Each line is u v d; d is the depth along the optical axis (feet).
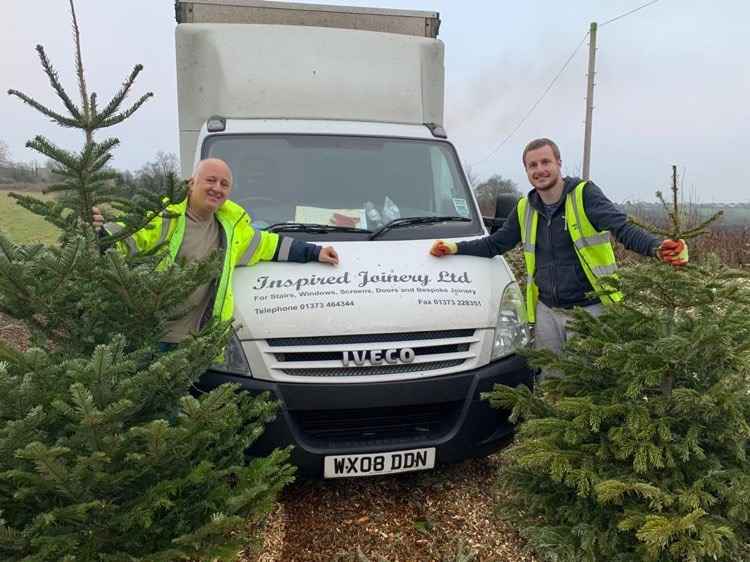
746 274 9.49
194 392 10.38
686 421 9.35
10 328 21.57
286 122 15.26
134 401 7.49
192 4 16.53
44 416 6.70
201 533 7.53
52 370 7.25
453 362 11.04
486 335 11.28
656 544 8.22
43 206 9.24
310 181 14.25
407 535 10.66
